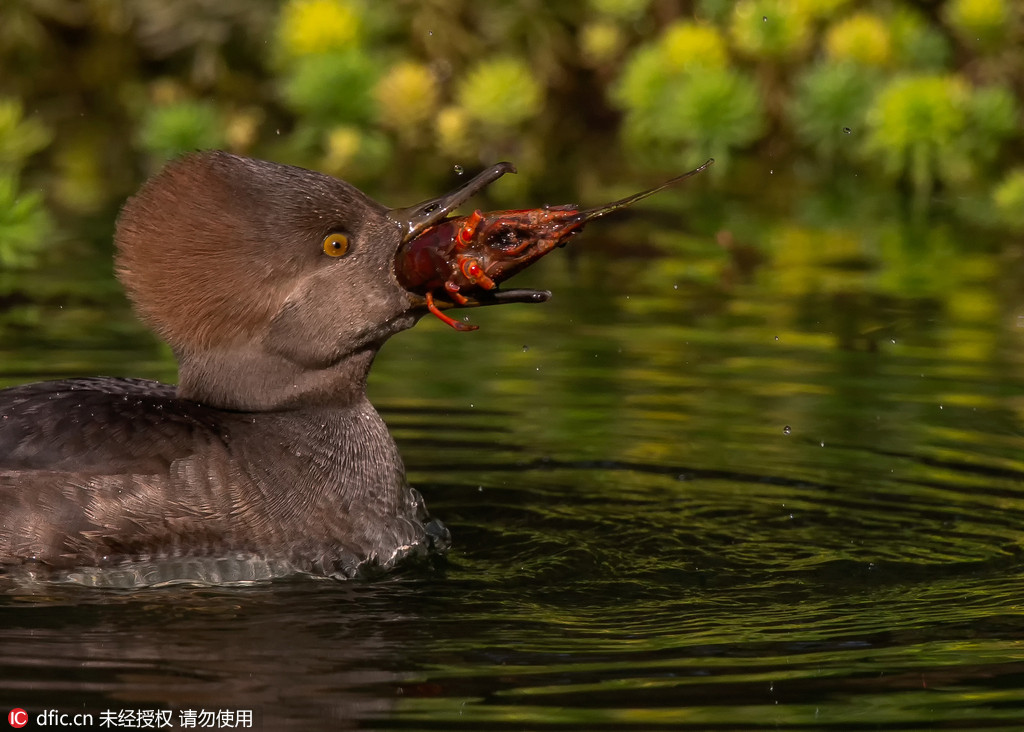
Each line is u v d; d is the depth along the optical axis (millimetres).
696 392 12234
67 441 8555
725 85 19125
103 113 21859
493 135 19672
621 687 7160
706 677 7270
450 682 7223
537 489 10383
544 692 7094
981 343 13352
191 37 21203
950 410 11805
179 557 8562
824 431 11406
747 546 9414
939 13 21031
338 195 8953
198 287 8867
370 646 7688
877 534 9594
